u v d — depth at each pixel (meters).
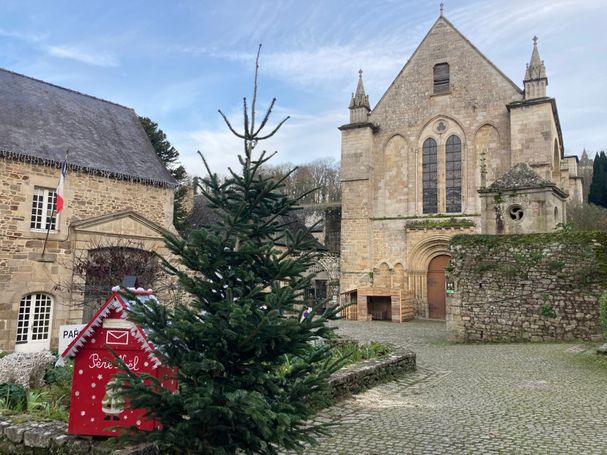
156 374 4.71
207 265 4.21
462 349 13.70
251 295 4.17
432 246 25.17
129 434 4.08
